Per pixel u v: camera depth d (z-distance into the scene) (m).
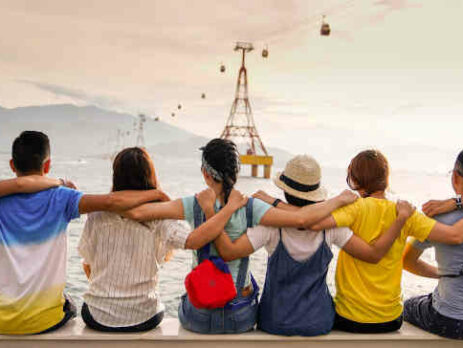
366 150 2.51
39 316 2.25
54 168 78.06
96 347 2.34
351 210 2.34
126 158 2.33
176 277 7.54
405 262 2.68
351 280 2.44
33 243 2.24
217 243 2.28
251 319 2.40
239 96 75.88
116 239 2.30
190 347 2.38
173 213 2.32
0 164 79.50
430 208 2.49
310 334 2.36
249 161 67.75
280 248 2.34
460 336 2.40
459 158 2.40
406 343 2.48
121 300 2.32
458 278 2.39
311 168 2.36
